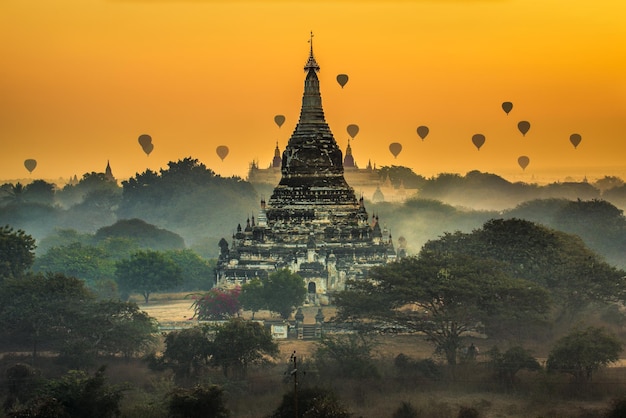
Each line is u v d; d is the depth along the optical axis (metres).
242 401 195.25
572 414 188.00
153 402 187.50
